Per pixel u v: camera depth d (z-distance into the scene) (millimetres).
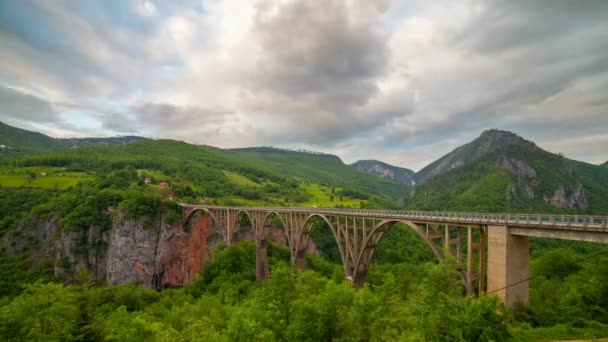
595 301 24281
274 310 18922
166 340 23375
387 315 17688
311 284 23062
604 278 26453
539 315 22281
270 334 16203
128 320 27891
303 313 17172
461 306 16609
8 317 19562
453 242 26219
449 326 15141
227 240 73500
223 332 21234
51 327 18594
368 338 16344
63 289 22609
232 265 61781
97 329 17828
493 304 16906
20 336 18906
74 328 17359
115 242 86125
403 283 32906
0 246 85062
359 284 36938
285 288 19703
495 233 22984
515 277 22562
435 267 17312
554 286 29641
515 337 17812
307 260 68812
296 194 156875
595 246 56500
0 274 79312
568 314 22797
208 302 36594
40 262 84562
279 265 21422
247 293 47312
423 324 15758
